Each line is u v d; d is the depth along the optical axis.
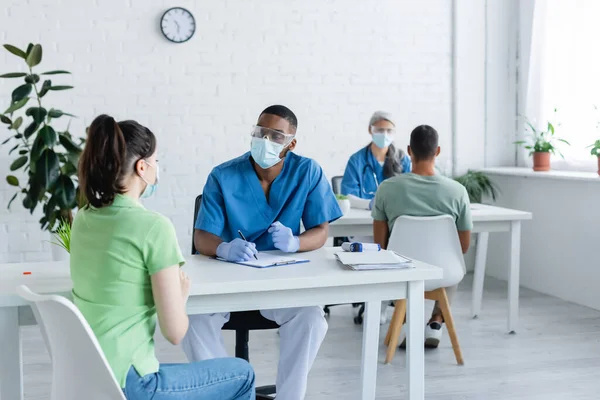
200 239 2.60
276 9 5.14
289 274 2.20
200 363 1.86
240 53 5.09
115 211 1.76
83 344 1.61
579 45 4.86
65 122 4.84
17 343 2.05
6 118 4.32
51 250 4.86
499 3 5.54
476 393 3.07
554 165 5.15
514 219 3.85
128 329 1.74
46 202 4.63
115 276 1.73
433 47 5.47
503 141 5.64
